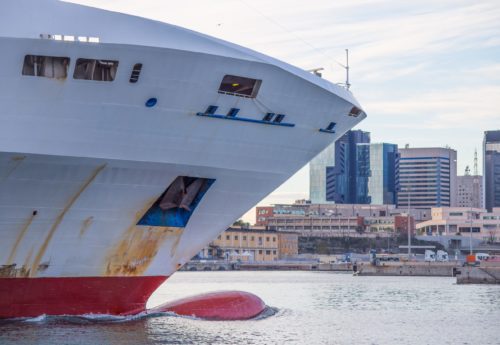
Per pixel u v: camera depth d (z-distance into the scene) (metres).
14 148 29.66
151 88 30.64
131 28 29.77
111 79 29.94
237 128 33.50
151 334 34.50
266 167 35.78
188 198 35.22
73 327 34.16
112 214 33.41
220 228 37.41
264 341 35.84
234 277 141.62
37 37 28.55
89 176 31.77
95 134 30.72
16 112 29.23
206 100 31.86
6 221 31.83
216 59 30.83
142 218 34.34
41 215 32.16
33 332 32.94
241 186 36.00
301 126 35.22
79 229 33.25
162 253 36.31
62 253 33.53
